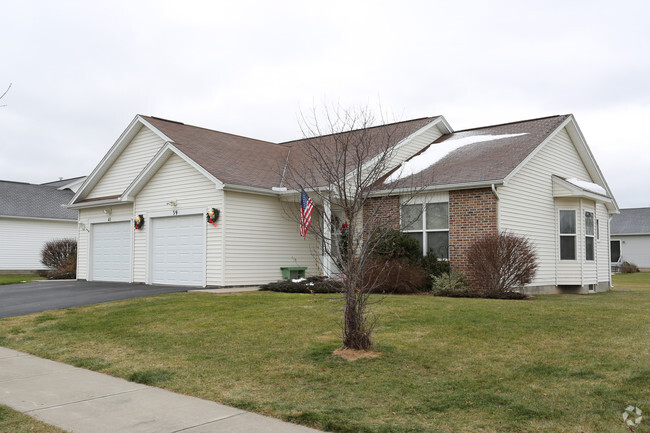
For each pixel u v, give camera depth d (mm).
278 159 21797
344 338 8367
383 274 15352
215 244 17672
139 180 19844
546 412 5637
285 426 5582
